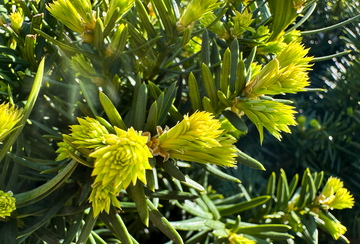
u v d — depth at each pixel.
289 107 0.22
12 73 0.26
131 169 0.20
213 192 0.38
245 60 0.28
